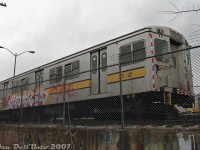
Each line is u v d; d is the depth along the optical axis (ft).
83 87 44.04
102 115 40.81
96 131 26.45
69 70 47.73
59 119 45.32
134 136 23.20
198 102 29.66
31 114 57.41
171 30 38.42
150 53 34.76
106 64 40.70
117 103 38.24
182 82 38.17
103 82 40.88
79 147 27.96
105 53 41.42
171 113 33.53
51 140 31.45
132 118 35.65
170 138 20.98
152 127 25.57
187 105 33.78
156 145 21.70
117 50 39.17
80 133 28.07
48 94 51.80
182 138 20.30
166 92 34.88
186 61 39.78
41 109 54.60
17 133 37.42
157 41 36.17
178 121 28.50
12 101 65.10
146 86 34.32
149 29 35.70
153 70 34.53
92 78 43.09
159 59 35.73
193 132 20.06
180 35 39.83
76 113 45.70
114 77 38.73
